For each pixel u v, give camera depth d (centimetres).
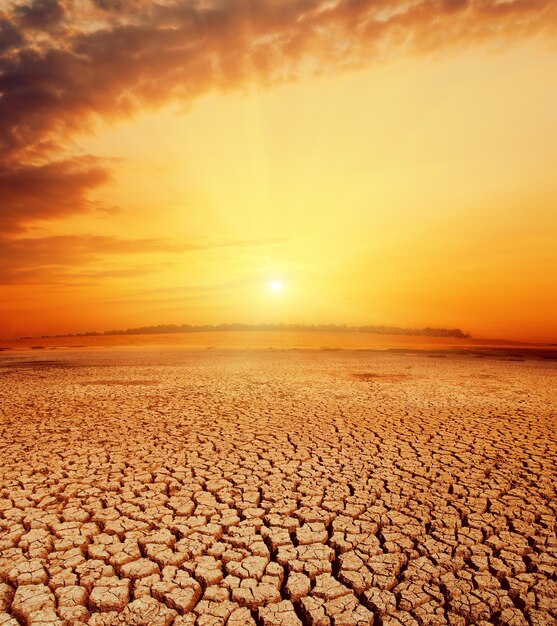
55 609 311
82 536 406
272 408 965
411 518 444
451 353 2959
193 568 358
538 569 360
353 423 826
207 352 3014
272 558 376
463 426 807
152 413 912
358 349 3334
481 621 304
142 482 532
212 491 507
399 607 315
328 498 489
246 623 300
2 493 498
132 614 307
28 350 3434
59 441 700
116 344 4316
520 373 1719
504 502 482
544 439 724
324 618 304
